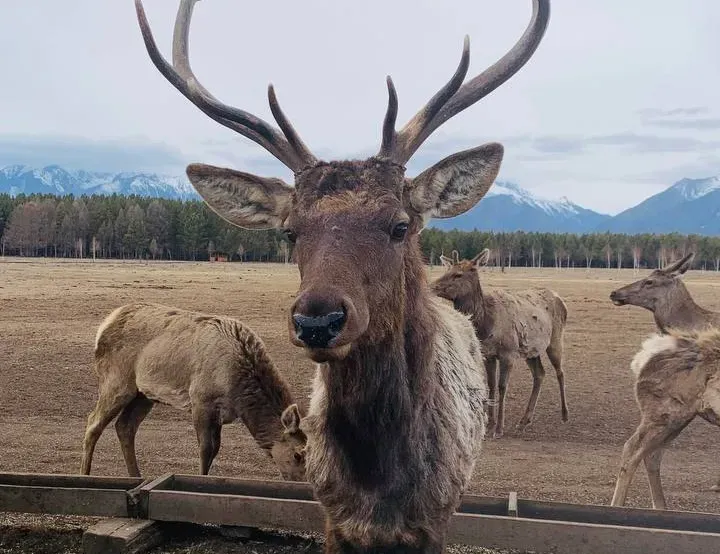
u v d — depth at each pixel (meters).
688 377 6.36
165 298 24.19
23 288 27.48
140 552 5.15
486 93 4.14
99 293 25.62
